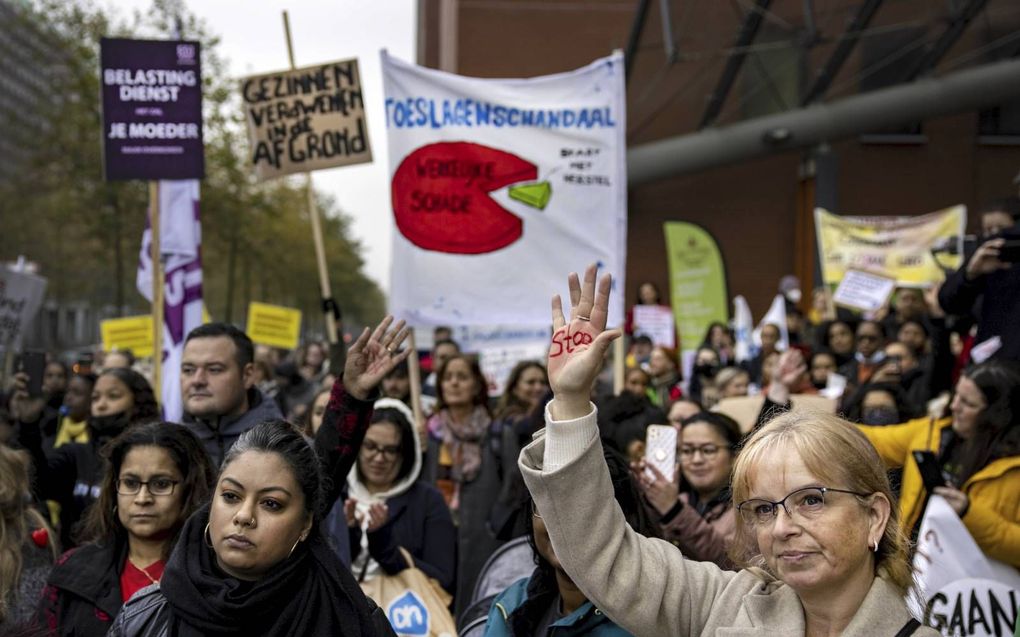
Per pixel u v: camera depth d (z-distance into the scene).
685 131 20.97
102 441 5.53
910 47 18.62
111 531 3.74
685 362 13.20
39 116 29.47
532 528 3.16
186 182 8.69
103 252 29.88
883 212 23.19
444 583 5.02
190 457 3.74
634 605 2.61
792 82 19.34
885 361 8.04
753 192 23.30
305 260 45.56
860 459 2.37
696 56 17.78
